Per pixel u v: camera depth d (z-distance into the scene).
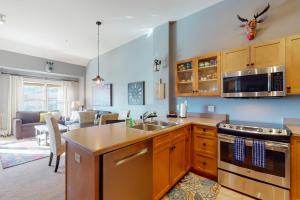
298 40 1.96
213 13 2.97
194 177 2.54
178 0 2.83
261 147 1.91
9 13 3.18
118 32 4.16
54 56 5.98
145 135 1.71
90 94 6.80
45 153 3.65
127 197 1.54
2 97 5.33
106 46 5.24
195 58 2.93
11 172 2.73
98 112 5.50
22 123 5.24
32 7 2.98
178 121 2.65
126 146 1.52
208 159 2.49
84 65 7.03
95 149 1.27
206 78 2.88
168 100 3.54
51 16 3.31
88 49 5.53
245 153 2.05
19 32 4.11
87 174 1.38
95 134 1.76
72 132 1.87
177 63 3.21
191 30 3.29
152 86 4.20
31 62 5.54
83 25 3.73
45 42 4.84
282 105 2.32
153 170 1.80
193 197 2.04
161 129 2.05
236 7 2.71
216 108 2.99
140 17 3.38
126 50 4.96
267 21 2.41
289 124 2.23
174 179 2.22
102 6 2.97
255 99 2.56
